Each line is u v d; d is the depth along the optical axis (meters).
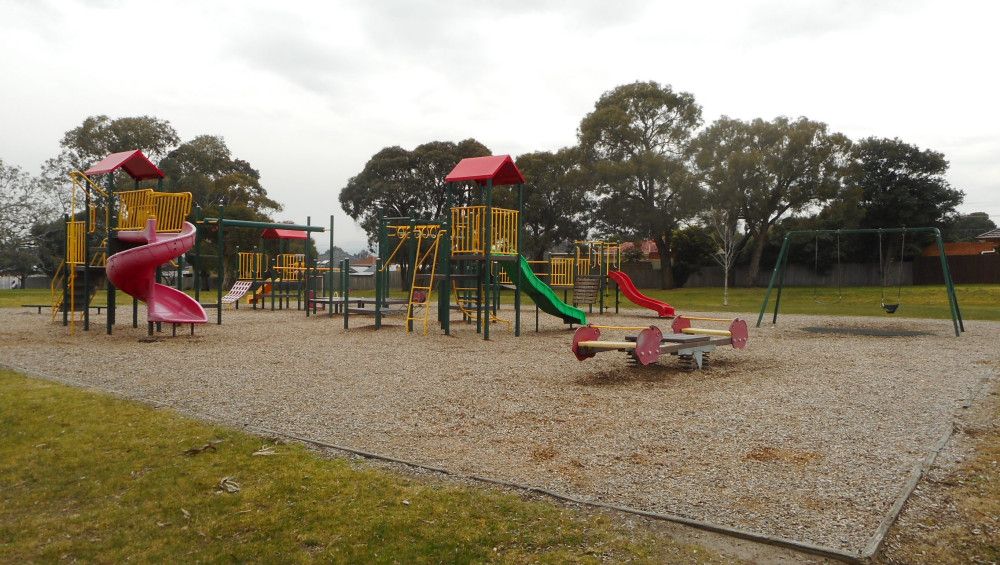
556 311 15.40
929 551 3.46
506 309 24.38
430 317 19.86
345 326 15.91
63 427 5.89
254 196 51.06
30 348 11.58
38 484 4.70
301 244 59.44
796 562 3.36
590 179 43.47
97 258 15.62
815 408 6.86
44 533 3.97
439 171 50.62
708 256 47.44
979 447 5.39
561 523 3.82
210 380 8.45
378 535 3.73
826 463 4.93
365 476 4.60
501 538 3.66
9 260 48.91
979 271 40.97
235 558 3.59
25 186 50.88
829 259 45.19
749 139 40.56
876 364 10.09
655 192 44.72
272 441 5.44
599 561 3.38
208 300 29.09
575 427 6.05
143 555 3.67
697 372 9.27
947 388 8.03
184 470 4.77
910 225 43.66
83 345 12.10
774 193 40.94
